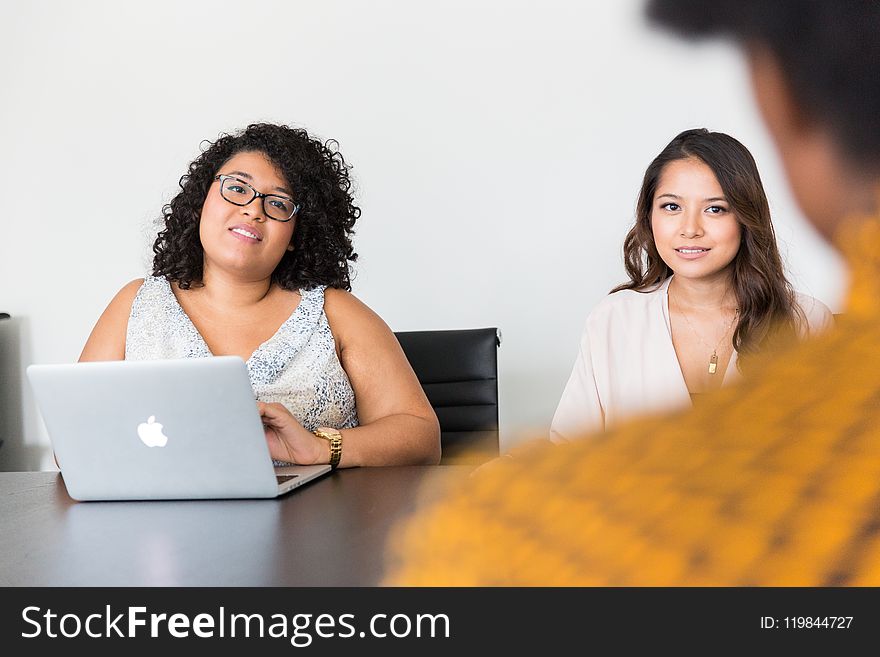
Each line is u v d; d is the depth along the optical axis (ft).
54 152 10.05
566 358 9.28
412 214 9.51
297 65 9.68
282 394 4.83
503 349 9.41
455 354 6.00
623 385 3.94
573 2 8.92
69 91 10.02
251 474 3.28
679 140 3.27
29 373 3.29
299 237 5.22
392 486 3.39
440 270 9.49
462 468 3.81
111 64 9.96
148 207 9.93
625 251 4.22
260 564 2.15
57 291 10.09
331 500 3.15
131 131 9.96
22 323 10.13
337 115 9.62
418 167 9.46
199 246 5.14
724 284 3.42
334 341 5.06
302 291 5.24
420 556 0.63
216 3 9.78
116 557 2.37
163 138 9.91
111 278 10.02
